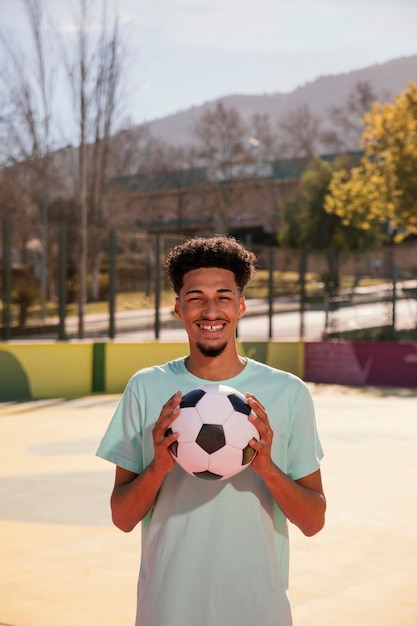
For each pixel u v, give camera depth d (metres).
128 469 2.33
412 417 12.74
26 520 6.07
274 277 21.06
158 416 2.29
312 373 19.61
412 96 28.02
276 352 19.16
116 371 16.39
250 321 20.25
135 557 5.11
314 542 5.48
